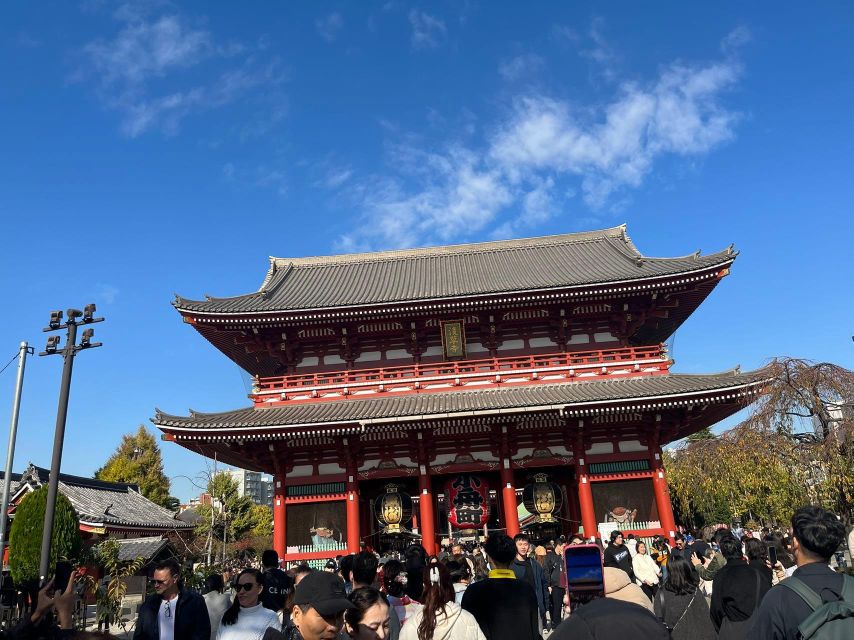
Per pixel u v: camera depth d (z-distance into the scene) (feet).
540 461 103.81
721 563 45.70
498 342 117.39
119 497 169.78
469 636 21.02
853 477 74.49
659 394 93.50
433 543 100.58
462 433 104.27
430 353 117.91
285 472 105.40
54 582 18.51
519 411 94.68
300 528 102.78
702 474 108.06
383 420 95.45
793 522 18.94
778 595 17.57
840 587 17.28
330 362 118.11
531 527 103.24
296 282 144.15
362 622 19.39
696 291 113.70
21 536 88.69
